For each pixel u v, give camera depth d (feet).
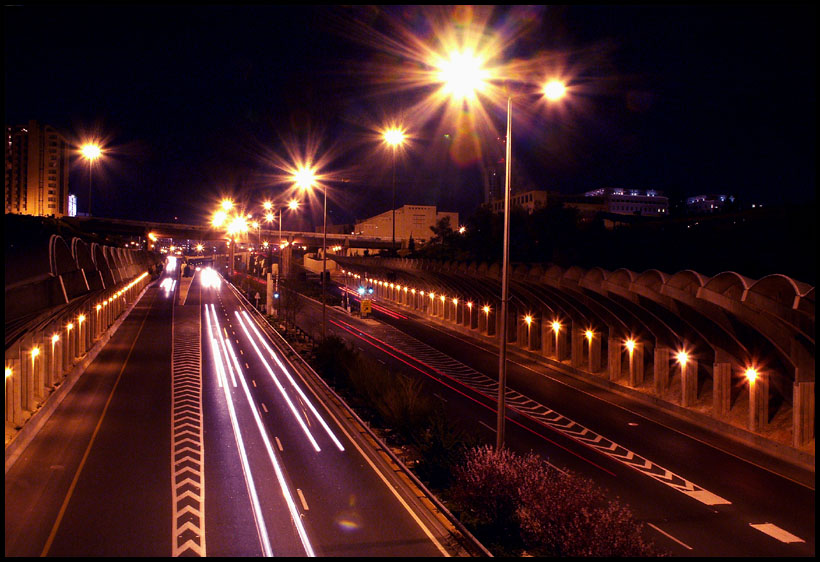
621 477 78.23
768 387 97.14
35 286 69.62
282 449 85.51
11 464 77.77
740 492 73.36
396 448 86.02
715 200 516.32
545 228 230.48
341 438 91.50
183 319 237.86
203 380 133.80
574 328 150.00
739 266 142.61
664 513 66.28
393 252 324.80
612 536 44.47
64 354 130.62
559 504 48.60
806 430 86.33
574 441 94.32
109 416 102.53
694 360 111.96
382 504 65.62
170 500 66.33
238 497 67.36
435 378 142.00
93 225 390.83
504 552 51.83
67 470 75.87
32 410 97.40
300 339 191.21
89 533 57.72
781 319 82.33
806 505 69.31
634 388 127.03
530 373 149.69
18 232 77.15
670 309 107.55
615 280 120.78
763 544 58.44
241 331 215.51
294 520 61.16
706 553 56.24
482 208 277.03
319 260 496.64
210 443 88.22
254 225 469.98
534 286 159.53
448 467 71.05
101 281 118.42
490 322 201.77
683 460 85.76
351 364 124.57
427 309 265.13
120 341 182.09
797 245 132.36
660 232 185.78
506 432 98.27
